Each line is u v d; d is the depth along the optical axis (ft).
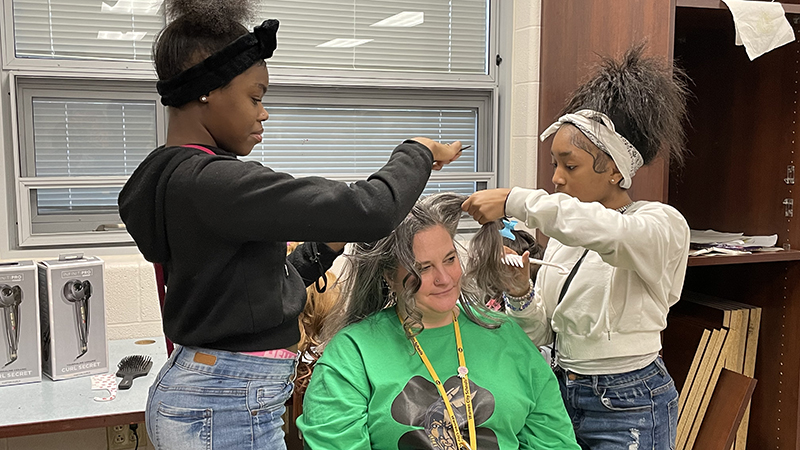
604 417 5.15
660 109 4.92
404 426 4.40
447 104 8.70
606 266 5.06
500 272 5.09
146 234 3.45
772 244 7.04
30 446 7.25
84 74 7.05
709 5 6.16
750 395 6.72
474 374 4.69
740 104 7.50
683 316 7.57
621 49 6.82
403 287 4.62
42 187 7.00
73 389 5.60
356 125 8.34
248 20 3.65
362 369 4.58
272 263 3.52
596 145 4.83
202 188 3.19
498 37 8.74
